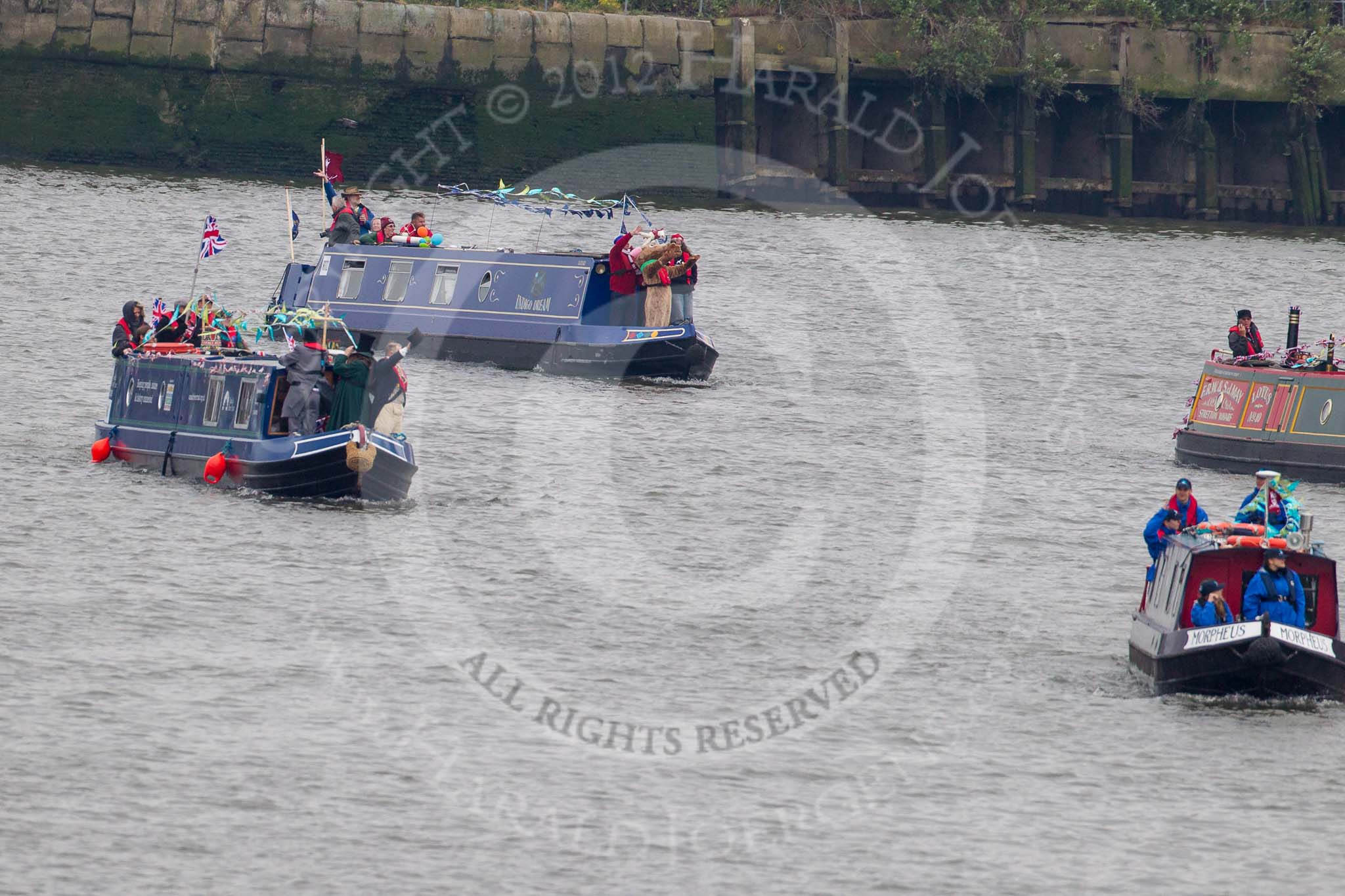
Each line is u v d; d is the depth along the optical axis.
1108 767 85.31
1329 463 150.12
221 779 80.12
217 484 126.56
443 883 72.69
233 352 136.38
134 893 70.44
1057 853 76.81
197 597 102.81
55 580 103.81
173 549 111.25
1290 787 83.56
